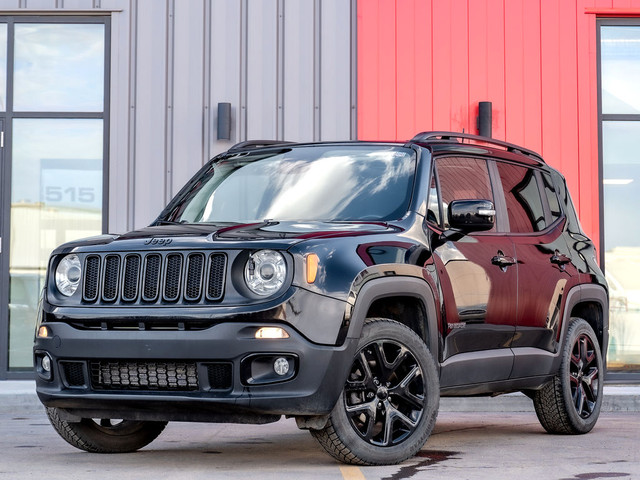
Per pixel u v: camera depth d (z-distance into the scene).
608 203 12.70
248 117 12.36
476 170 7.25
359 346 5.88
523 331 7.26
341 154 7.00
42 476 5.68
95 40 12.59
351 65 12.41
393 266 6.01
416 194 6.57
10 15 12.59
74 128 12.58
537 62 12.47
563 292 7.75
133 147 12.39
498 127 12.41
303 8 12.38
